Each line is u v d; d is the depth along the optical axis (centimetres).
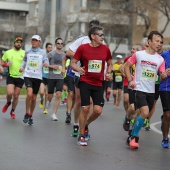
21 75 2219
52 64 2380
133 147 1548
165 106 1594
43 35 9656
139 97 1514
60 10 10525
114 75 3247
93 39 1548
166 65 1598
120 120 2434
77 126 1759
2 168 1202
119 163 1322
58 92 2288
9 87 2209
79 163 1296
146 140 1783
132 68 1958
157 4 7494
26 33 10669
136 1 7688
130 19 8531
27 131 1850
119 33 8900
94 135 1836
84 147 1545
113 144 1641
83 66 1567
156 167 1293
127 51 9381
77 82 1688
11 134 1755
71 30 9962
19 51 2222
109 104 3491
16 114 2433
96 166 1268
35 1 11731
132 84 1511
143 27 9150
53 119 2272
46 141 1630
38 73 2072
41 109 2820
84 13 9838
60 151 1457
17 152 1412
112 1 8162
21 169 1198
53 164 1269
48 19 9869
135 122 1554
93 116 1616
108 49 1585
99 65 1544
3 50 10856
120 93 3177
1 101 3259
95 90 1571
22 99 3631
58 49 2395
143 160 1381
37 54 2077
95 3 10000
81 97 1555
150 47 1531
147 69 1517
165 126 1614
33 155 1378
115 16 8369
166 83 1588
